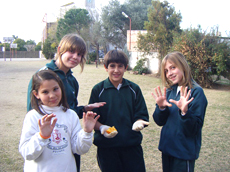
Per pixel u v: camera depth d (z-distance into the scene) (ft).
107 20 93.71
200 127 6.63
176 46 38.34
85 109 7.63
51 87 5.90
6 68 65.77
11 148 12.37
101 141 7.70
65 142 6.04
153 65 56.75
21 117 18.20
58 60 7.59
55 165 5.73
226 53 34.04
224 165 10.85
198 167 10.67
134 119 7.90
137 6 95.40
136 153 7.97
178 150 6.89
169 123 7.34
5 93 28.30
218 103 24.76
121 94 7.85
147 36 50.39
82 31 101.40
